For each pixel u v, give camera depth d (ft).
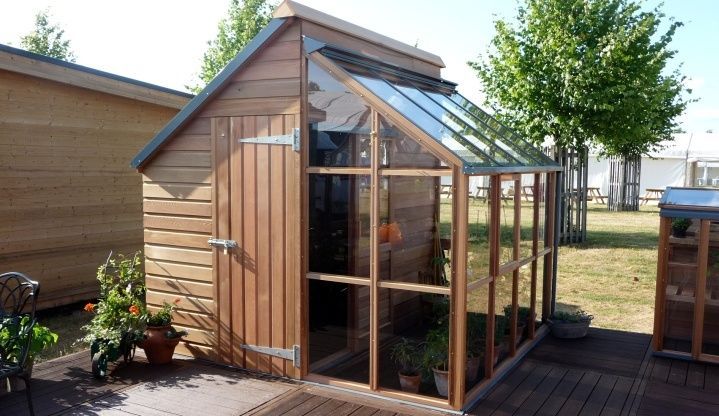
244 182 17.08
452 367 14.52
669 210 18.19
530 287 19.98
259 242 16.99
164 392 15.79
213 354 18.07
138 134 29.27
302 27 15.89
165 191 18.47
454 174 14.20
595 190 94.12
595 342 20.36
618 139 41.52
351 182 15.56
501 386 16.24
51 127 25.36
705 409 14.82
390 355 15.64
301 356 16.55
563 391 15.92
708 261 18.19
